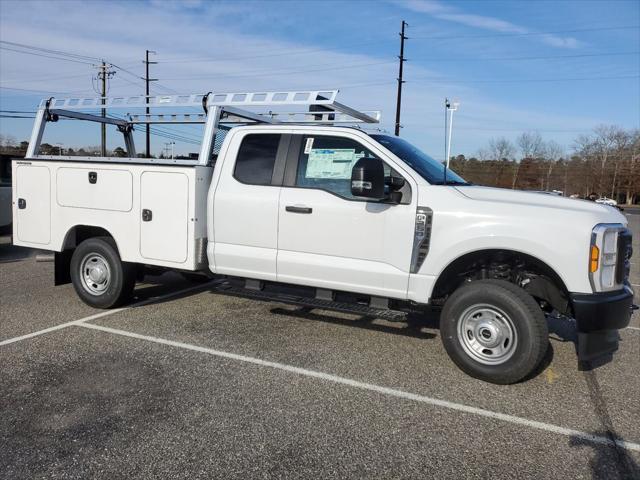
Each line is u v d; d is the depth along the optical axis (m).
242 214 5.53
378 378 4.62
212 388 4.31
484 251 4.70
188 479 3.06
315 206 5.18
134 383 4.38
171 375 4.56
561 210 4.44
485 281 4.60
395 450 3.45
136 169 5.99
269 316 6.43
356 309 5.11
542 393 4.43
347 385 4.45
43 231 6.70
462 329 4.66
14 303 6.86
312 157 5.33
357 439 3.56
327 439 3.55
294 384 4.44
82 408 3.91
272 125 5.55
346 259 5.12
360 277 5.06
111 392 4.20
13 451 3.31
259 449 3.40
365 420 3.84
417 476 3.16
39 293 7.44
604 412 4.11
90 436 3.51
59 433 3.54
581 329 4.30
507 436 3.68
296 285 5.57
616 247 4.41
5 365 4.72
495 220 4.52
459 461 3.34
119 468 3.15
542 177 80.56
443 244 4.68
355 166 4.58
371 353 5.24
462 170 77.69
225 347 5.30
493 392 4.41
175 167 5.77
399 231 4.85
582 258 4.29
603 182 89.06
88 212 6.36
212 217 5.70
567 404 4.23
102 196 6.24
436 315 6.66
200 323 6.09
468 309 4.62
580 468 3.30
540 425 3.86
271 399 4.14
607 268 4.36
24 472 3.09
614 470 3.29
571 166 86.62
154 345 5.31
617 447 3.58
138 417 3.79
